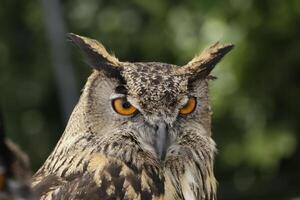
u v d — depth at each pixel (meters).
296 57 16.45
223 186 17.69
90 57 6.98
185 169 7.08
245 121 16.42
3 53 20.06
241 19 15.78
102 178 6.60
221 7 15.68
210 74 7.29
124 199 6.57
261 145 16.08
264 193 17.56
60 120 20.12
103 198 6.50
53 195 6.41
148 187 6.73
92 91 6.89
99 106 6.88
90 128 6.84
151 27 17.81
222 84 15.55
